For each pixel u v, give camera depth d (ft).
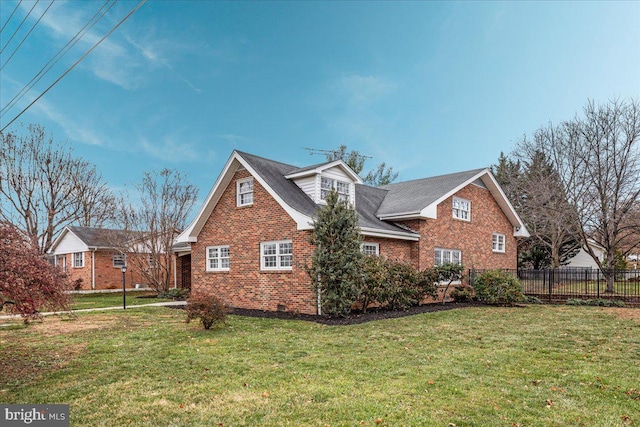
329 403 18.17
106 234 93.97
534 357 26.48
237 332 35.70
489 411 17.26
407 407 17.67
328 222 44.52
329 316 44.32
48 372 23.93
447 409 17.47
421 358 26.05
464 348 29.09
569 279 74.18
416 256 59.57
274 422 16.30
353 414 16.93
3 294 21.59
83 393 20.10
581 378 21.89
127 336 34.35
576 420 16.48
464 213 71.00
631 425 16.10
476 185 74.38
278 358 26.22
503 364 24.68
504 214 82.23
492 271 60.90
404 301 51.03
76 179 91.56
